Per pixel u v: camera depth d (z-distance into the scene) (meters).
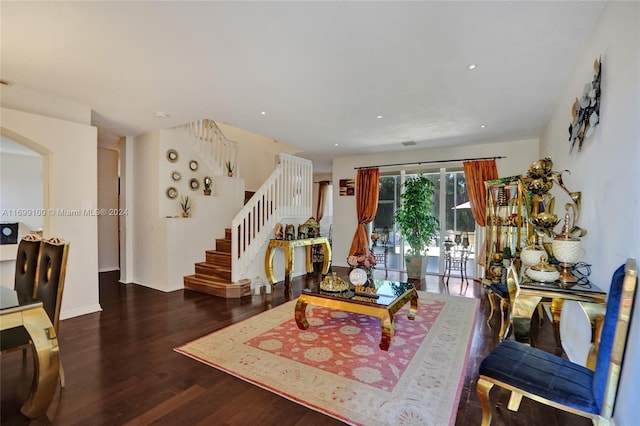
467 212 6.27
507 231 4.25
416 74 3.05
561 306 2.99
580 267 2.51
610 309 1.46
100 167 6.80
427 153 6.54
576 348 2.74
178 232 5.23
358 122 4.63
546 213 2.61
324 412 2.01
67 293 3.79
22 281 2.63
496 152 5.89
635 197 1.63
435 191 6.59
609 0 1.99
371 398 2.16
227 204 6.06
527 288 2.29
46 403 1.94
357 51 2.62
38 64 2.86
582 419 1.97
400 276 6.39
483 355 2.84
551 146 4.29
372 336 3.23
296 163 6.16
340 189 7.59
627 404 1.57
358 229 7.19
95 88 3.44
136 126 4.99
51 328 1.97
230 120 4.59
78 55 2.71
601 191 2.18
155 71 3.00
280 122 4.64
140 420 1.92
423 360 2.72
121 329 3.41
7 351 2.00
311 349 2.91
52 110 3.72
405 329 3.43
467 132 5.15
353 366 2.60
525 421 1.95
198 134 5.91
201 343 3.03
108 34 2.39
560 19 2.18
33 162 6.02
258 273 5.23
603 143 2.14
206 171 6.05
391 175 7.09
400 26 2.27
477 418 1.97
